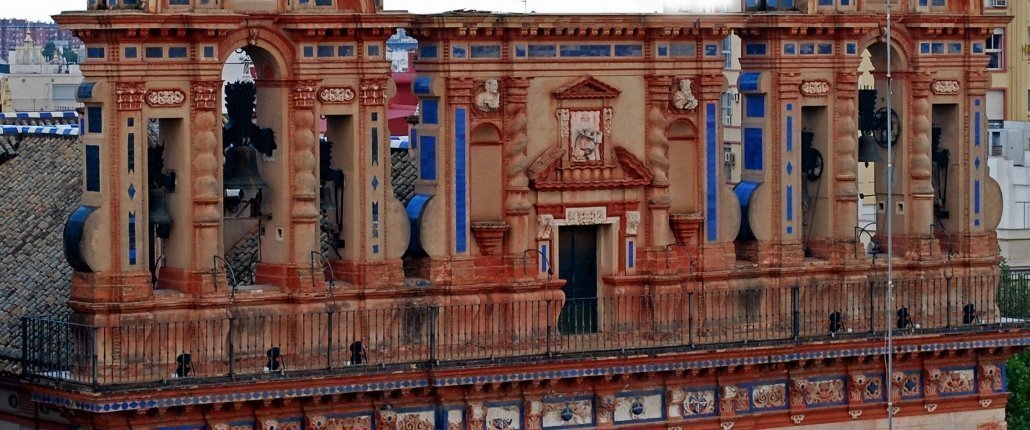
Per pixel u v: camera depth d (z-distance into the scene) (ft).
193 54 175.83
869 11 204.33
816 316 203.31
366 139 183.62
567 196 192.34
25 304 187.83
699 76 196.95
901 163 208.54
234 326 178.70
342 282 184.44
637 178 194.80
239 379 176.04
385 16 182.39
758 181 202.08
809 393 201.98
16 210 203.62
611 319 194.90
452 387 185.47
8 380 181.57
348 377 180.55
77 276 175.94
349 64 182.29
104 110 173.88
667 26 193.98
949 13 207.72
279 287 181.57
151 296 175.52
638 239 195.93
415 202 189.37
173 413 175.22
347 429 182.80
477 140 189.78
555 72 191.11
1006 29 334.03
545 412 190.08
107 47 173.17
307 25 179.32
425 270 188.55
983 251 211.20
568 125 191.93
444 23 186.09
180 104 176.04
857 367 203.72
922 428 207.62
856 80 203.92
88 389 171.53
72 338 176.04
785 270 201.67
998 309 212.64
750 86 201.87
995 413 211.00
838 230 204.54
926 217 208.54
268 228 182.70
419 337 187.11
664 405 195.21
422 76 188.85
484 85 188.75
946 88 209.05
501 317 190.39
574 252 194.90
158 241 183.42
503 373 186.70
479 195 190.19
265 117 182.09
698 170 197.77
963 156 210.38
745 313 200.13
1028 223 306.14
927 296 208.85
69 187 203.92
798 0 201.98
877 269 206.59
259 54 180.65
